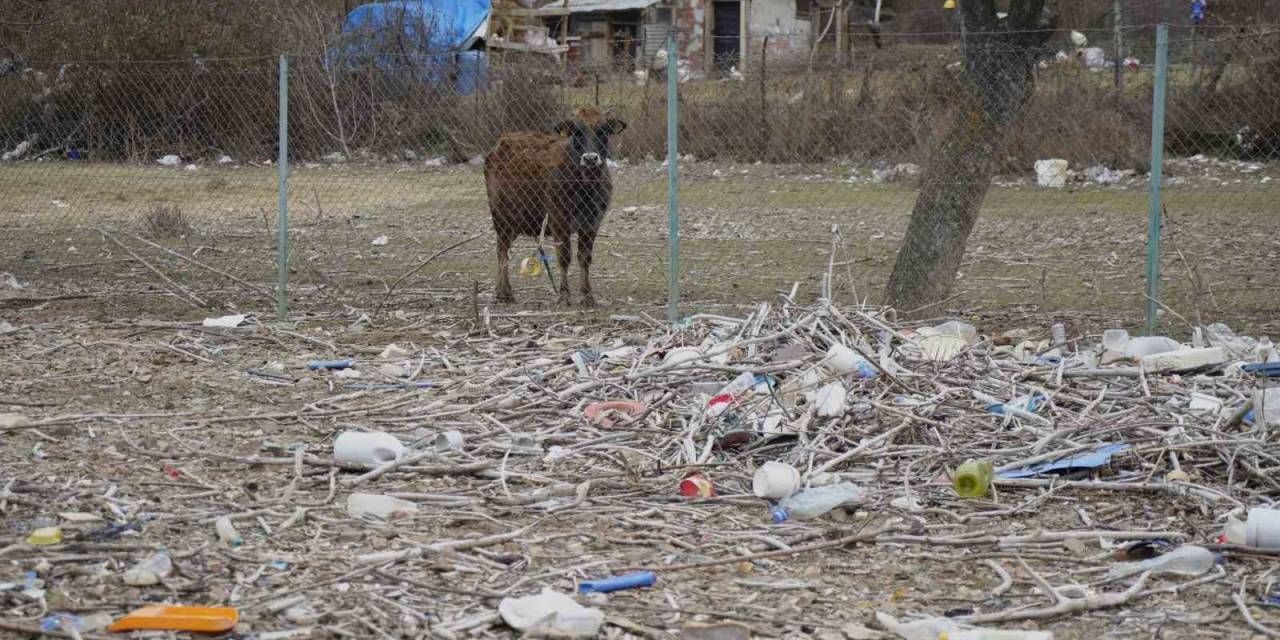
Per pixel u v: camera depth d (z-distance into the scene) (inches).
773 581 550.9
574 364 904.3
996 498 653.9
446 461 713.6
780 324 924.0
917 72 2090.3
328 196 1996.8
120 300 1256.8
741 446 734.5
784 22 4252.0
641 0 4190.5
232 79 2069.4
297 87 2039.9
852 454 701.3
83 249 1583.4
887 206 1904.5
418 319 1146.0
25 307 1215.6
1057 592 531.5
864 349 868.0
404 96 2004.2
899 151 2133.4
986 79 1048.8
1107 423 741.3
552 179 1161.4
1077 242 1592.0
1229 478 663.1
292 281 1373.0
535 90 1941.4
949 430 743.7
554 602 501.0
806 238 1654.8
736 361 874.8
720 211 1892.2
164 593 523.5
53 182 2025.1
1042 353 932.0
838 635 494.0
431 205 1941.4
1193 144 2235.5
